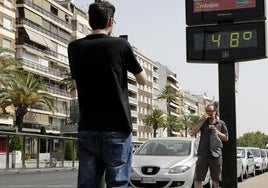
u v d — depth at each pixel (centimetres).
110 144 304
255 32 913
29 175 2725
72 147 4669
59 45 7269
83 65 312
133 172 1207
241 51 920
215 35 939
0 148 4534
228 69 940
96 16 324
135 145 5691
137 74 324
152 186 1191
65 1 7944
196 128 905
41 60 6650
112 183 303
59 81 7131
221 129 905
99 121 305
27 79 5203
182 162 1223
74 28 7812
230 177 923
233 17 924
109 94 307
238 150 2333
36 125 6594
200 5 945
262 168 2920
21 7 6238
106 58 309
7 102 5116
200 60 945
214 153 889
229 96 939
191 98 16900
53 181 2128
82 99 314
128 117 311
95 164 308
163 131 12675
